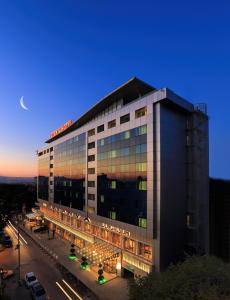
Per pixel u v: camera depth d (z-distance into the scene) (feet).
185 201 136.77
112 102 179.01
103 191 169.37
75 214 215.92
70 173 233.76
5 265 160.86
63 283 132.77
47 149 311.88
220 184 163.84
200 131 145.48
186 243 133.80
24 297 116.47
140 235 129.18
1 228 269.64
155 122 126.62
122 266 139.85
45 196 311.27
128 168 143.23
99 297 115.65
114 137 159.53
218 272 65.92
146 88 155.12
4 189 411.75
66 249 197.06
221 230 157.79
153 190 123.03
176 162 132.77
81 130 211.82
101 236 172.04
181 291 59.31
